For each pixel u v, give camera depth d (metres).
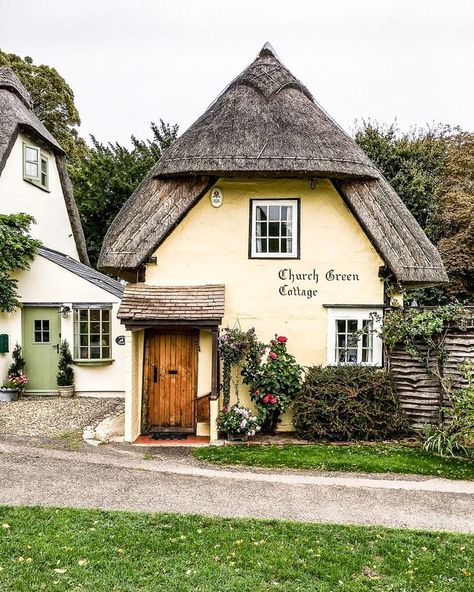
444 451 10.23
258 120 12.45
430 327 11.10
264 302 12.23
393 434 11.30
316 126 12.57
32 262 16.19
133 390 11.38
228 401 11.55
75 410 13.91
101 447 10.52
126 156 28.41
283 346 11.80
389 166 24.17
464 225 23.66
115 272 12.67
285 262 12.23
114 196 27.30
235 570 5.57
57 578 5.30
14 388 15.30
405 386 11.59
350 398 11.19
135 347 11.63
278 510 7.29
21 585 5.14
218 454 10.07
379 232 11.88
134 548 5.95
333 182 12.19
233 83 13.68
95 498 7.48
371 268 12.20
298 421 11.33
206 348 12.09
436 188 24.14
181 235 12.30
